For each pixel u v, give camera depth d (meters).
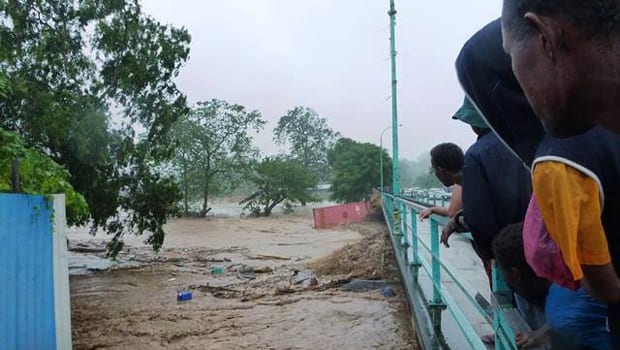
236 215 40.91
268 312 8.45
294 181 40.25
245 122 40.16
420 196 14.34
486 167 2.13
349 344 6.46
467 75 1.63
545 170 1.26
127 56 12.92
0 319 4.53
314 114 71.88
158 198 14.34
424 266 5.44
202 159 38.41
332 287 10.25
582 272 1.30
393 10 14.95
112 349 6.99
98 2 12.65
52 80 12.36
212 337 7.24
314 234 24.98
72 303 10.16
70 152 12.22
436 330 4.32
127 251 18.77
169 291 11.15
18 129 11.31
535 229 1.47
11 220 4.70
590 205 1.23
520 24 0.98
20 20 11.83
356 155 40.06
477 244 2.25
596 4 0.88
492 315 2.22
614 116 0.97
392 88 14.83
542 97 0.97
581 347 1.64
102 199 13.38
